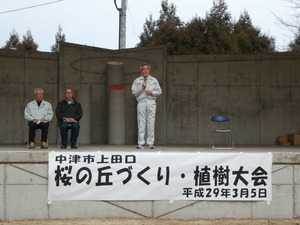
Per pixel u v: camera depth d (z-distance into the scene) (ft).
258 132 45.98
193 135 46.03
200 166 26.55
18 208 26.04
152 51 45.39
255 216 26.89
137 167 26.32
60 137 33.88
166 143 45.88
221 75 46.11
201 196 26.58
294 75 45.85
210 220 26.25
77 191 26.12
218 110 46.06
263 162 26.81
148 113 32.68
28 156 25.94
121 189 26.27
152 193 26.37
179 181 26.48
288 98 45.98
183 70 45.98
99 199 26.18
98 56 45.19
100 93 45.21
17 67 43.96
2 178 25.93
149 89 32.65
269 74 45.96
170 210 26.50
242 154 26.73
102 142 45.06
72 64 44.65
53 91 44.78
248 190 26.76
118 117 41.68
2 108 43.57
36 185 26.09
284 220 26.55
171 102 45.98
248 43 82.64
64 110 32.30
